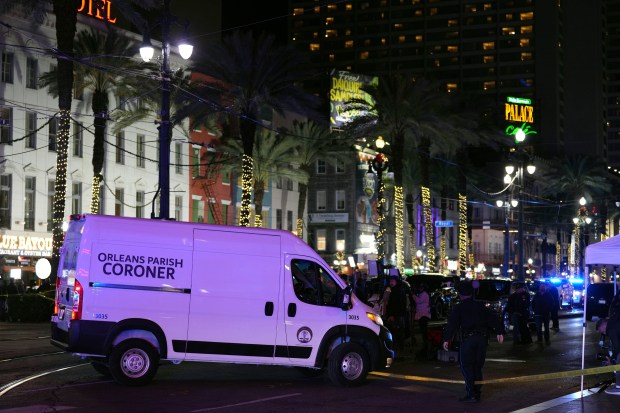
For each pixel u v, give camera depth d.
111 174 52.44
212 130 55.44
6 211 46.03
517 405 12.68
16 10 45.53
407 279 37.88
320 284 14.71
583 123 155.12
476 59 147.50
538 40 144.88
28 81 47.38
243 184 41.22
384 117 49.50
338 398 13.22
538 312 25.70
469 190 83.69
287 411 11.80
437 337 19.67
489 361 19.66
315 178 78.62
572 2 157.38
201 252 14.04
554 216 96.56
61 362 17.75
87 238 13.49
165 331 13.72
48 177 48.56
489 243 101.88
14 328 28.42
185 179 58.47
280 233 14.63
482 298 31.70
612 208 112.12
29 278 47.31
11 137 46.19
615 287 17.75
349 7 153.38
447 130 49.62
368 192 78.56
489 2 147.50
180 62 56.59
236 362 14.14
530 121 112.50
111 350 13.59
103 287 13.44
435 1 149.75
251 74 40.84
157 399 12.59
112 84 44.72
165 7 23.39
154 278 13.73
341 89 79.31
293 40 155.75
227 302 14.06
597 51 156.12
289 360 14.35
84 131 50.66
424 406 12.48
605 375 17.00
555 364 19.03
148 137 55.75
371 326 14.87
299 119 71.06
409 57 150.38
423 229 88.38
